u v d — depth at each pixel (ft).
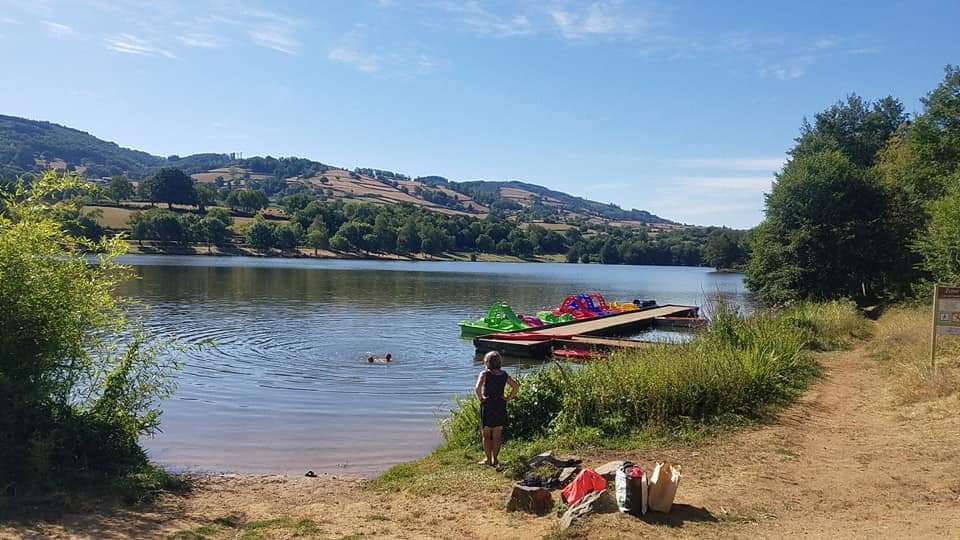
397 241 437.99
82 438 26.94
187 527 22.15
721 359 39.70
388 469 32.14
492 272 330.54
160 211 374.84
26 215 29.07
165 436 39.06
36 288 27.48
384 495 26.58
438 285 208.23
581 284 252.01
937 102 114.21
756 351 43.68
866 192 113.19
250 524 22.71
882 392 41.16
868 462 26.89
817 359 56.13
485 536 20.65
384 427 41.91
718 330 53.98
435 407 47.75
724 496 22.97
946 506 21.48
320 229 407.44
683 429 32.65
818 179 114.42
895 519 20.42
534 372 39.32
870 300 113.80
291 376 59.16
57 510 22.61
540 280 272.92
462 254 497.87
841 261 112.37
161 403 47.52
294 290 164.86
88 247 31.40
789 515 21.08
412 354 74.08
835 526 19.97
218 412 45.39
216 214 410.31
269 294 149.69
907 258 111.04
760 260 121.80
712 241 384.47
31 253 28.35
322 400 49.62
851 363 54.34
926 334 55.21
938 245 75.72
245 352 72.18
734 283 281.33
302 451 36.37
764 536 19.22
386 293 166.91
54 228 29.55
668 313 125.49
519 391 34.83
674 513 21.18
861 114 156.46
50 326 27.68
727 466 26.94
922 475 24.76
